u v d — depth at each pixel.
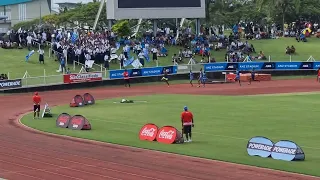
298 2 101.69
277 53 80.50
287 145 23.16
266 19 112.50
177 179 19.75
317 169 20.95
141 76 68.06
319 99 47.44
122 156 24.45
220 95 53.50
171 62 73.81
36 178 20.09
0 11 149.50
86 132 31.69
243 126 32.50
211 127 32.41
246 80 70.88
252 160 22.92
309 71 75.31
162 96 53.12
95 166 22.20
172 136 27.61
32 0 142.62
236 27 90.19
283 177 19.80
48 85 60.31
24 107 46.25
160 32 84.56
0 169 21.73
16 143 28.27
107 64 67.50
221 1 110.69
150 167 21.94
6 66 65.50
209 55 75.19
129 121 35.81
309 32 90.56
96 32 79.31
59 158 24.03
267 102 45.50
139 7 78.94
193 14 80.56
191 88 62.69
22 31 75.81
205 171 21.05
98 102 48.28
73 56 68.06
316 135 29.00
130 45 76.12
